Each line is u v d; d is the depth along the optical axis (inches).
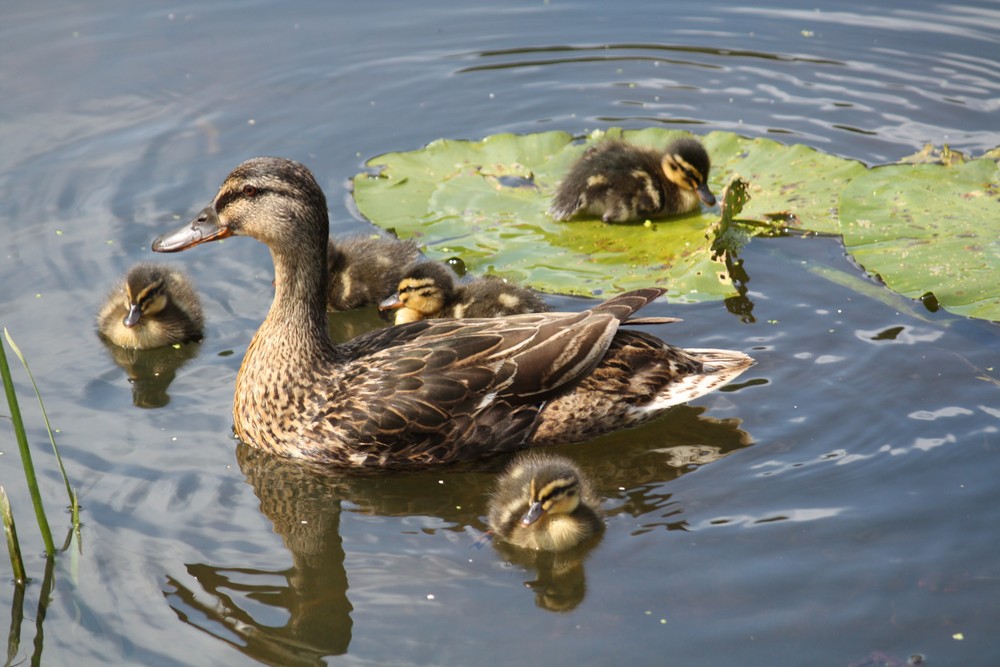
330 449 436.8
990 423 440.1
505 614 362.3
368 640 353.1
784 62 738.8
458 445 438.6
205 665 344.2
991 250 527.5
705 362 466.0
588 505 400.5
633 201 592.1
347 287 565.3
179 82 708.0
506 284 526.3
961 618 350.9
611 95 717.9
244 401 448.5
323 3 804.0
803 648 342.0
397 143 669.9
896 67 722.2
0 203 601.0
